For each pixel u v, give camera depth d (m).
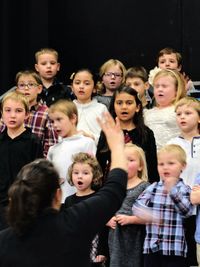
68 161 7.26
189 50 11.74
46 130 8.03
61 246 3.79
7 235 3.85
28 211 3.82
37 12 11.73
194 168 7.01
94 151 7.41
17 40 11.70
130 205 6.79
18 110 7.19
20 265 3.78
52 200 3.90
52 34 12.02
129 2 11.86
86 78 8.28
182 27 11.75
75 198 6.81
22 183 3.85
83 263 3.83
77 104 8.30
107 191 3.91
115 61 8.95
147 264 6.56
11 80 11.68
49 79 9.21
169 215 6.54
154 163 7.37
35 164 3.95
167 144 7.16
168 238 6.51
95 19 11.95
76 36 12.02
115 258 6.72
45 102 9.03
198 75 11.74
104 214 3.86
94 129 8.18
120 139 4.03
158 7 11.80
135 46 11.88
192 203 6.40
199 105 7.18
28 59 11.72
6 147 7.18
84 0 11.95
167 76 7.87
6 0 11.59
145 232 6.73
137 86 8.48
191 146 7.09
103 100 8.70
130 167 6.84
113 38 11.92
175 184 6.50
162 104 7.87
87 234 3.83
